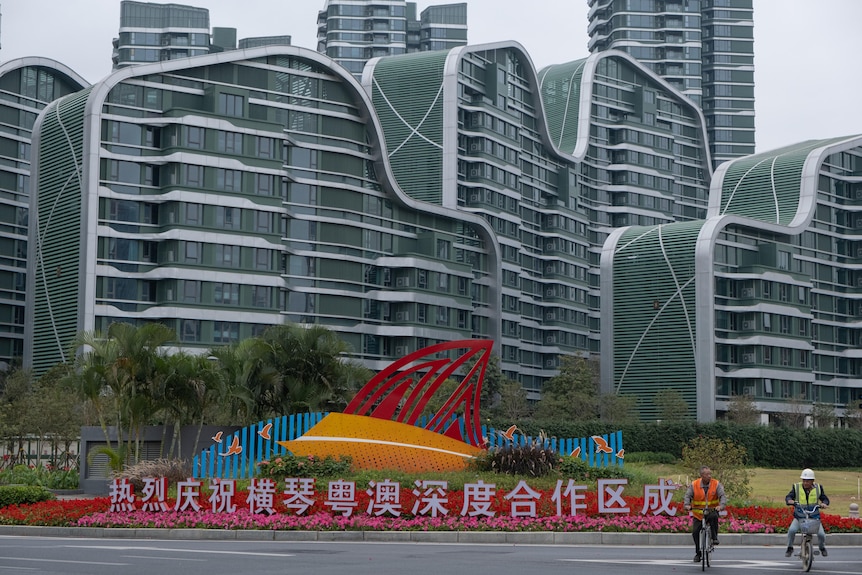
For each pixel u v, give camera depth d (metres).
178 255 98.75
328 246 110.69
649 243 128.75
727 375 126.50
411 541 32.66
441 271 120.25
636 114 166.12
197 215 100.12
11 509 37.16
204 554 27.25
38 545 30.28
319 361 62.00
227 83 104.88
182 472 42.53
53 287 100.06
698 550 25.44
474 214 127.94
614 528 33.41
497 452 45.16
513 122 143.62
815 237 138.75
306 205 109.62
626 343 128.12
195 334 98.88
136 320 98.06
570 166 155.25
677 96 171.25
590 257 159.62
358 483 40.16
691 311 124.38
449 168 132.00
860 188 143.50
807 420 132.25
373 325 114.75
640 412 126.00
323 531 33.00
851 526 35.72
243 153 103.31
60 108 102.88
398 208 118.94
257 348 60.44
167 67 100.69
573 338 152.62
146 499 36.03
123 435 56.56
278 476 42.03
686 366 123.94
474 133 136.25
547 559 26.88
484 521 33.84
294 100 109.75
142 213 99.12
